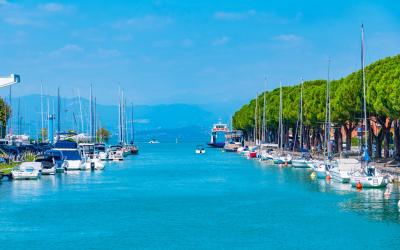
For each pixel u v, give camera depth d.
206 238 67.50
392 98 107.25
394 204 85.50
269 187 113.50
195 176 142.50
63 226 74.50
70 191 108.25
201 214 82.62
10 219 79.00
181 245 64.44
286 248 62.53
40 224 75.69
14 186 114.50
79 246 64.12
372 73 128.25
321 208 84.38
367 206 84.44
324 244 63.81
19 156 164.75
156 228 73.06
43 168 135.25
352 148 184.62
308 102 180.75
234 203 92.50
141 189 113.12
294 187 111.44
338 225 72.56
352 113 140.25
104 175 143.25
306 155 167.50
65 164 145.62
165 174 149.00
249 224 74.88
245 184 120.75
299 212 82.25
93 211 85.44
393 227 70.75
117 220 78.44
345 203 87.69
